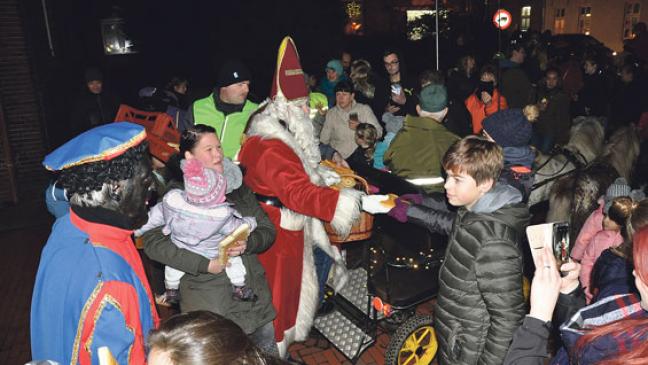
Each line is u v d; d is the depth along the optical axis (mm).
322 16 10914
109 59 10086
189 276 2814
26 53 8031
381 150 4918
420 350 3697
